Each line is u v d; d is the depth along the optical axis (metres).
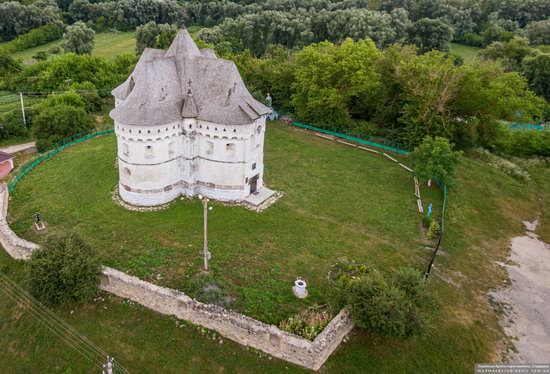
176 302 35.03
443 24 118.06
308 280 40.31
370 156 69.62
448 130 71.69
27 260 37.59
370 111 83.56
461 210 56.12
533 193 65.25
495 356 35.81
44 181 55.44
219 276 39.78
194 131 49.38
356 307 33.28
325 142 74.44
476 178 65.38
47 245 36.78
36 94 103.06
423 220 51.34
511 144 77.88
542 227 56.69
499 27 132.75
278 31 124.19
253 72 91.00
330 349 33.03
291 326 33.91
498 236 53.12
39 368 33.38
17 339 35.28
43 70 110.56
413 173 64.06
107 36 150.12
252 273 40.59
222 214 49.50
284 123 83.00
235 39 123.38
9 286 39.16
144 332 34.72
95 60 104.12
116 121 46.62
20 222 46.84
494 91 71.25
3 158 60.31
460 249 48.47
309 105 78.31
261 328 32.66
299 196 55.41
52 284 35.06
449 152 58.69
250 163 51.47
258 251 43.78
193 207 50.66
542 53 101.12
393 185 60.41
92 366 32.91
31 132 72.62
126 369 32.47
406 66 74.62
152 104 46.50
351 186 59.28
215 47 114.00
